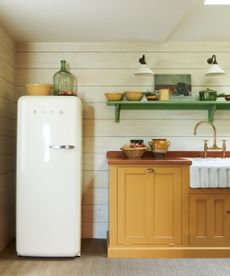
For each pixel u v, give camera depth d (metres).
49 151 3.11
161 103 3.54
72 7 2.78
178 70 3.78
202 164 3.14
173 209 3.16
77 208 3.13
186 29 3.42
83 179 3.76
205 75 3.72
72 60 3.77
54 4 2.72
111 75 3.78
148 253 3.15
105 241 3.66
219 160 3.45
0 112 3.23
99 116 3.77
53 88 3.59
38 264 2.99
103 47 3.77
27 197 3.11
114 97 3.53
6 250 3.33
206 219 3.16
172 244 3.16
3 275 2.75
